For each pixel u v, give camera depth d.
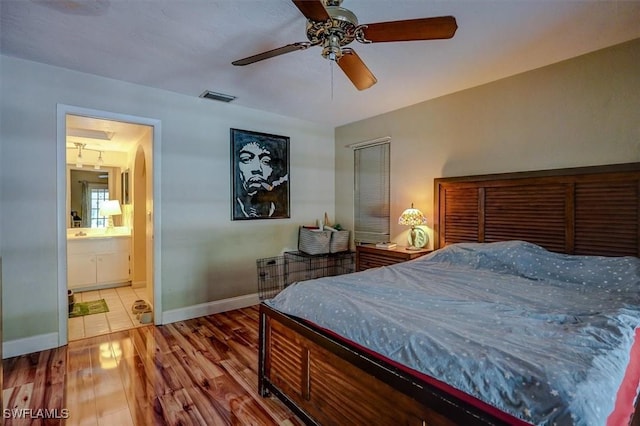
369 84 2.22
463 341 1.22
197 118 3.43
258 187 3.89
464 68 2.67
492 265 2.51
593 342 1.19
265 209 3.96
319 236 4.04
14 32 2.13
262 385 2.04
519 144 2.79
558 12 1.90
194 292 3.45
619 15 1.93
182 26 2.06
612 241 2.28
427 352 1.21
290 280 4.18
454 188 3.21
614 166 2.28
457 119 3.22
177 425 1.77
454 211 3.21
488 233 2.95
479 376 1.05
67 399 2.00
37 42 2.26
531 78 2.71
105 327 3.17
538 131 2.68
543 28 2.07
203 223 3.50
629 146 2.26
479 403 1.03
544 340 1.22
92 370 2.34
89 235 4.64
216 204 3.58
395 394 1.25
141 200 4.54
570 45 2.30
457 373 1.10
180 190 3.34
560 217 2.52
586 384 0.93
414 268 2.57
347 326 1.53
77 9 1.87
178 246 3.34
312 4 1.43
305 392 1.71
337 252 4.22
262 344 2.05
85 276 4.41
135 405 1.94
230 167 3.67
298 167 4.28
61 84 2.69
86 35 2.17
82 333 3.02
